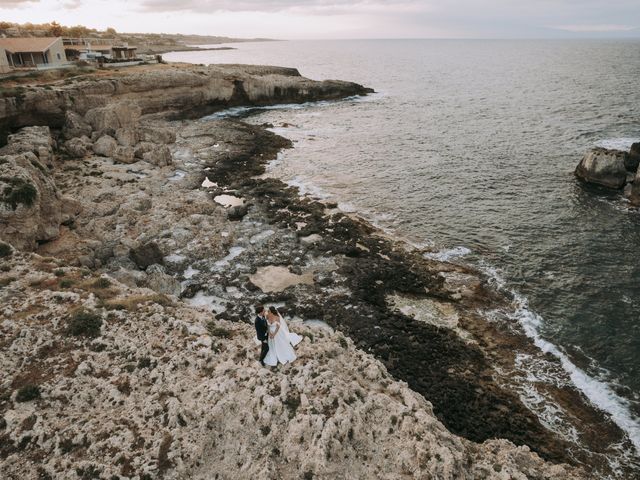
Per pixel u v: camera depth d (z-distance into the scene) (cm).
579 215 4109
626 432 1994
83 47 11669
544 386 2241
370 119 8500
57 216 3359
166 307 1948
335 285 3078
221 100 8838
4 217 2839
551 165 5522
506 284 3081
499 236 3775
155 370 1518
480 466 1277
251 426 1312
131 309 1867
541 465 1451
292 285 3089
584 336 2575
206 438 1269
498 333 2616
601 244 3581
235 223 3978
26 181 2983
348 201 4578
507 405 2125
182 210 4066
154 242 3266
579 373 2320
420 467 1203
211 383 1434
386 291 3017
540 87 12194
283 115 8762
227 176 5200
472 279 3138
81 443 1241
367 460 1251
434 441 1256
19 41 8256
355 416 1319
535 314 2770
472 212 4266
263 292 3009
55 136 5616
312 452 1218
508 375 2311
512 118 8262
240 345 1692
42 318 1752
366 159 5981
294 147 6525
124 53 11331
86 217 3775
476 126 7738
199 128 7319
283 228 3900
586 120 7800
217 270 3253
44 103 5597
